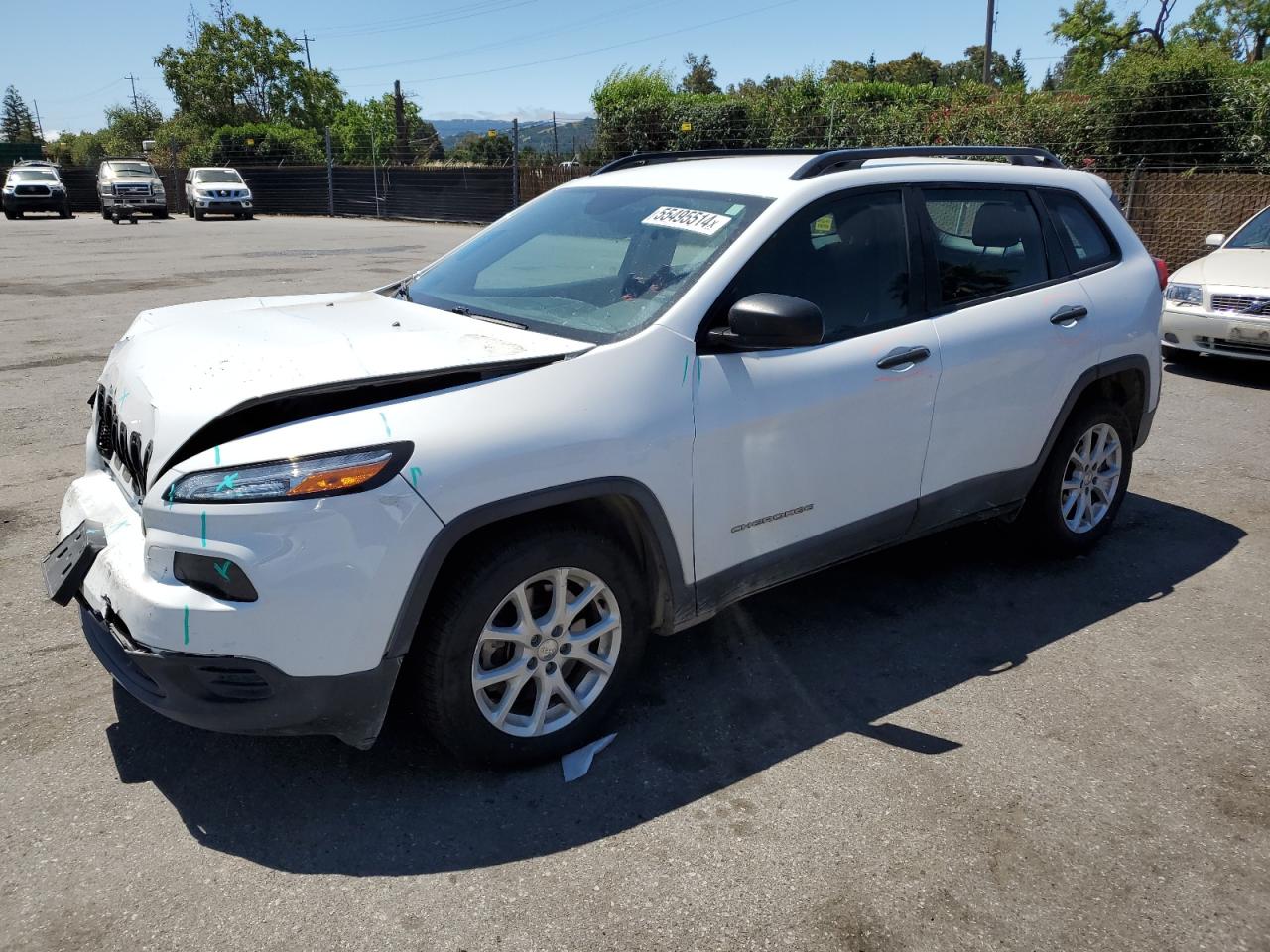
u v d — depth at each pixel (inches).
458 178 1179.9
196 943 91.1
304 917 94.6
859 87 989.8
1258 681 141.3
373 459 99.0
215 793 113.1
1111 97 605.3
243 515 96.1
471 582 107.0
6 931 92.0
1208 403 304.2
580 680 123.6
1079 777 118.3
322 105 2556.6
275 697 100.2
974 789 115.6
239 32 2391.7
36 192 1346.0
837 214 140.0
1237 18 1419.8
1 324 417.1
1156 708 134.1
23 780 114.5
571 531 113.7
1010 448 161.3
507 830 107.5
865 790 115.2
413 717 129.0
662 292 127.6
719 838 106.7
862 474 140.9
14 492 210.4
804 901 97.6
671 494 119.9
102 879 99.3
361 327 128.2
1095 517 184.9
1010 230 163.8
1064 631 156.3
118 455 122.0
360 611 99.8
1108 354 172.7
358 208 1359.5
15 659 141.6
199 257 722.8
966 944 92.7
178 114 2448.3
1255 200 498.3
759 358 128.1
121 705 130.8
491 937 92.4
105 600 106.2
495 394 108.7
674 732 126.7
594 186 161.6
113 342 378.9
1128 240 185.0
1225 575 177.9
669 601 125.5
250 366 109.9
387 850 104.1
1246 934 94.5
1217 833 108.9
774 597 167.3
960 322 150.7
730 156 165.0
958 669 143.9
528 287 141.3
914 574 177.2
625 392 116.0
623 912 95.8
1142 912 97.0
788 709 132.6
